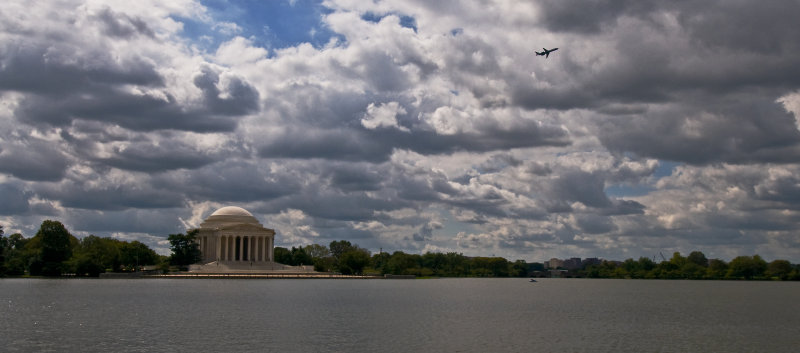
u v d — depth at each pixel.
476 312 143.88
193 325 111.94
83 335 99.50
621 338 102.75
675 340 101.25
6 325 110.44
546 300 196.25
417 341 96.19
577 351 89.44
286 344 92.25
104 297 174.00
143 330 105.25
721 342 99.56
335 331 106.00
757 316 143.38
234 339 96.38
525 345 93.81
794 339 103.75
